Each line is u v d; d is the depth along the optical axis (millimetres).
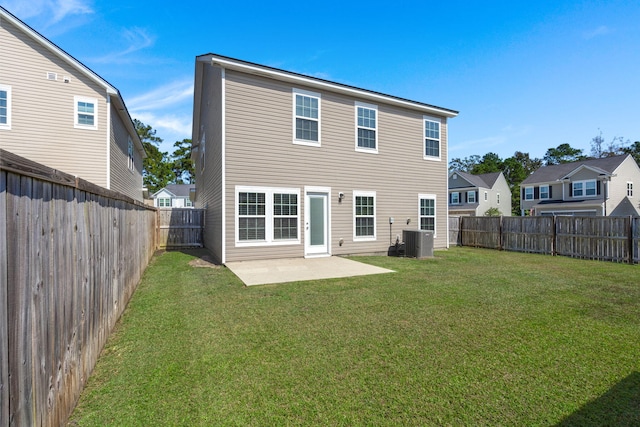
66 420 2162
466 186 33375
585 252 10539
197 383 2666
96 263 3045
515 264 9125
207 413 2270
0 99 10047
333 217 10289
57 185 2078
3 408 1387
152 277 7039
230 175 8711
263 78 9172
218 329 3900
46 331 1865
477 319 4277
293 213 9609
